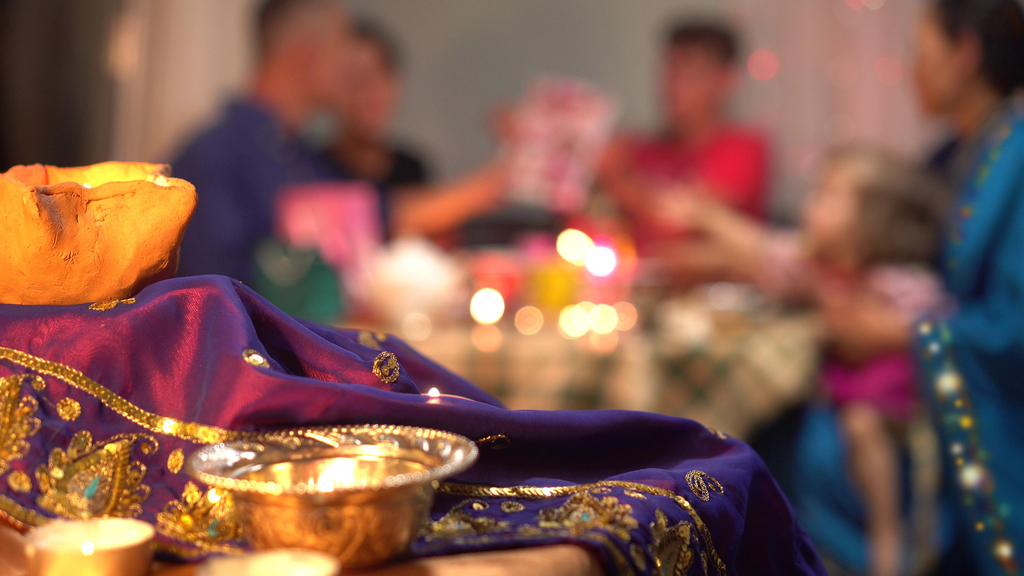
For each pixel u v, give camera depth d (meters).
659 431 1.63
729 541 1.46
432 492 1.17
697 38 3.87
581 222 3.53
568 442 1.52
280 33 3.51
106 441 1.30
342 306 2.91
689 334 2.95
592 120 3.54
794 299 3.25
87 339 1.35
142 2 3.87
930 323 2.71
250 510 1.07
